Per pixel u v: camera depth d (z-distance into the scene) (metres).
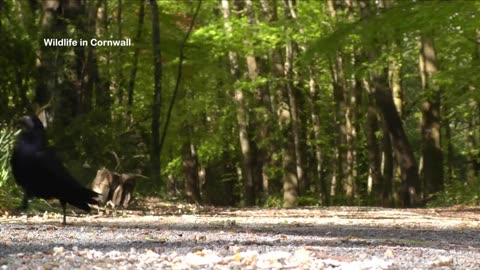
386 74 23.47
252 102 28.66
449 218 12.64
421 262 5.18
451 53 24.81
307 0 27.94
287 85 26.31
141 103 24.14
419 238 7.64
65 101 17.08
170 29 22.86
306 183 32.06
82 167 15.12
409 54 30.03
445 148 32.25
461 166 42.84
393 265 4.97
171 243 6.20
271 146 27.91
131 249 5.46
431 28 16.89
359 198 30.44
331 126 34.19
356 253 5.60
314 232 8.16
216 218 11.36
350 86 30.42
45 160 7.36
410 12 16.59
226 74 25.27
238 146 33.50
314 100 30.11
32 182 7.43
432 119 24.16
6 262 4.64
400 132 23.38
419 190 23.27
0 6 15.89
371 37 17.11
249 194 28.11
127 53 21.59
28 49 15.81
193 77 23.38
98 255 5.14
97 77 19.38
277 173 27.67
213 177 34.41
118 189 13.44
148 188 18.20
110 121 16.98
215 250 5.67
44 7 17.27
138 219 10.39
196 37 22.77
